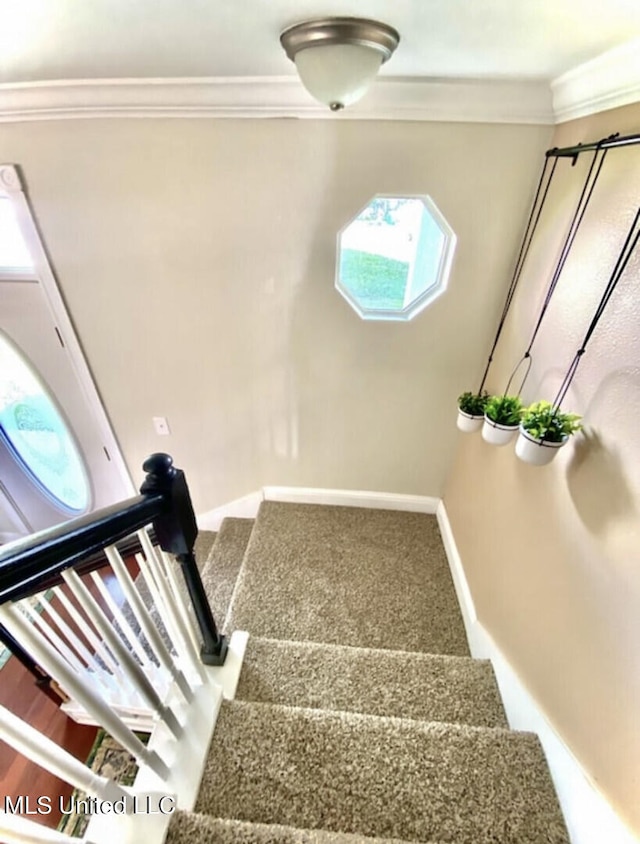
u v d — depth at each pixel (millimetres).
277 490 2580
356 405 2195
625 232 1013
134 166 1637
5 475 2895
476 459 1940
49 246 1837
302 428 2312
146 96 1453
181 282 1891
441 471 2396
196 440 2426
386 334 1954
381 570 2160
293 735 1184
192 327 2016
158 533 1036
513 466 1519
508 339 1732
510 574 1507
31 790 1707
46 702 2016
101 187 1688
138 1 787
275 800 1066
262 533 2365
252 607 1958
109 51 1107
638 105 1006
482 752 1172
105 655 1271
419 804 1070
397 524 2453
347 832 1024
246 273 1846
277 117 1505
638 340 926
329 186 1629
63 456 2797
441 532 2385
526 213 1607
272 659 1547
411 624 1908
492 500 1715
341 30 909
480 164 1541
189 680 1251
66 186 1695
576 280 1223
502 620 1540
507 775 1131
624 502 940
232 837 909
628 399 944
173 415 2338
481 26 899
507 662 1464
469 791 1098
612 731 934
